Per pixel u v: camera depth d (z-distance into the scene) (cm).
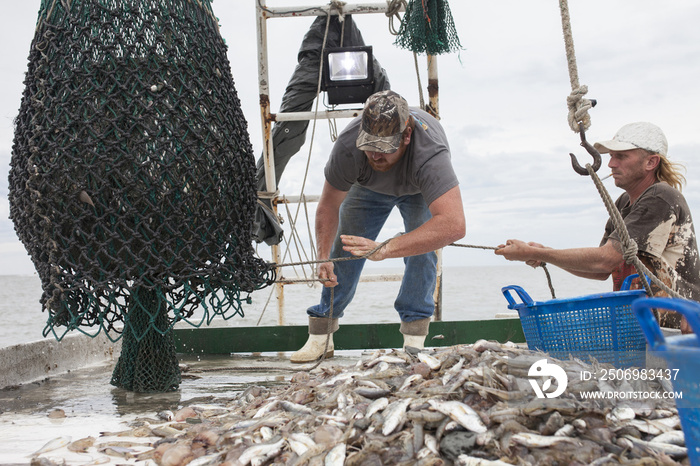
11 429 312
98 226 315
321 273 455
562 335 337
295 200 650
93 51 318
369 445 222
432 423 232
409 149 405
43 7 337
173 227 324
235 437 257
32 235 334
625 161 401
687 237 372
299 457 225
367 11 618
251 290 375
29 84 338
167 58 321
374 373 297
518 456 207
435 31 587
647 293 302
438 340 598
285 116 629
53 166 314
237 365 540
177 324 673
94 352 552
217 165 336
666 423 222
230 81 363
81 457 258
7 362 436
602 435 214
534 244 402
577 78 297
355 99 632
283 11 621
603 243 431
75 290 322
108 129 312
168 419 325
